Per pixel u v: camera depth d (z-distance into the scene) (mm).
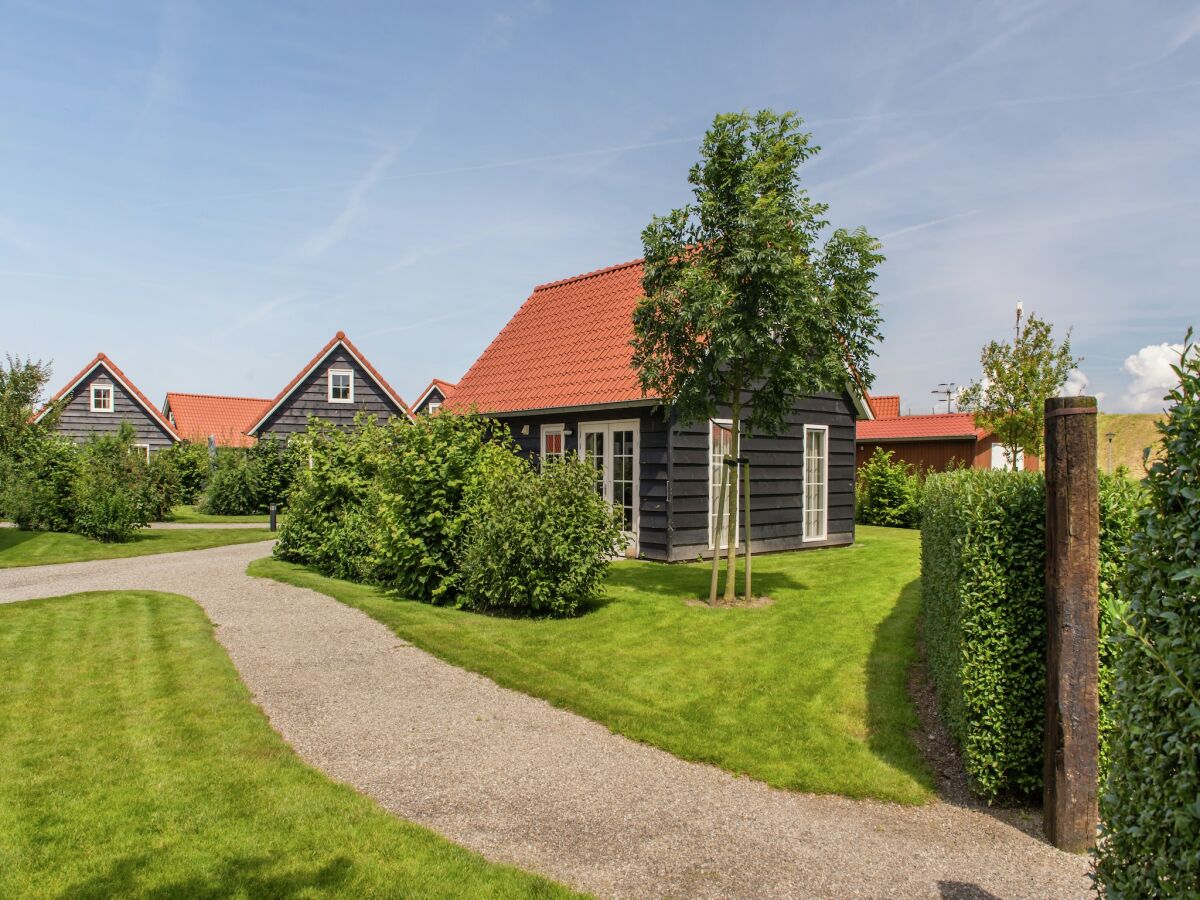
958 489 5051
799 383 8805
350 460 13070
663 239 8930
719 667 6742
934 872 3615
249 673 6727
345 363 29938
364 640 7859
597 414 13703
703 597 9594
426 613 8977
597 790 4477
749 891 3436
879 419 29516
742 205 8312
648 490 12742
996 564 4289
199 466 30891
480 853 3719
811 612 8703
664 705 5852
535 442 15000
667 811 4223
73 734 5152
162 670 6699
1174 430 2287
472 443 10195
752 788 4531
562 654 7207
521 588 8602
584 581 8766
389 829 3887
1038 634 4207
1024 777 4246
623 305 15445
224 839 3750
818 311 8359
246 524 23672
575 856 3719
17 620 8766
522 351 16734
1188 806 1921
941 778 4668
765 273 8227
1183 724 2074
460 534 9594
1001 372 18844
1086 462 3836
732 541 9234
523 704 5973
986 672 4289
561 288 18016
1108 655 4004
